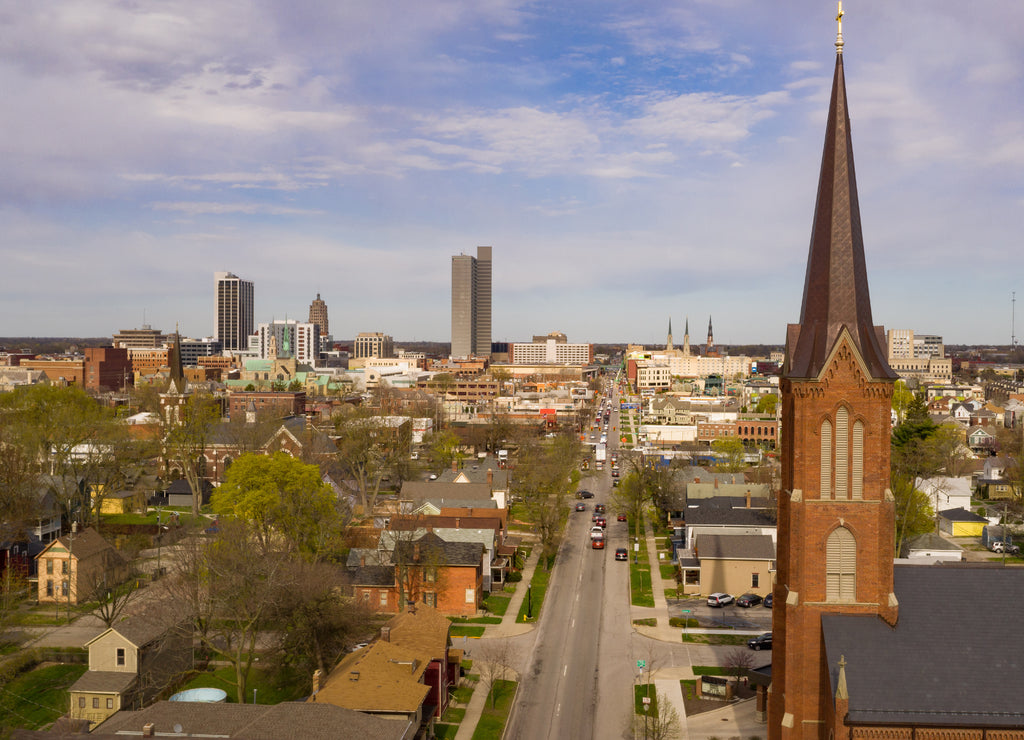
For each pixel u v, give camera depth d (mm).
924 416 155500
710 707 67562
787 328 48156
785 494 48000
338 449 171125
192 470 153375
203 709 53188
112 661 67188
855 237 45375
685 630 88188
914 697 41438
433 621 72312
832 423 44656
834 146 45375
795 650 44781
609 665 78188
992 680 41844
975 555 121312
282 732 49469
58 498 122188
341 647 73562
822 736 44281
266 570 74312
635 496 137125
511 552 111500
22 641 82688
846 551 45062
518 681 74312
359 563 99500
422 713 61281
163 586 83812
